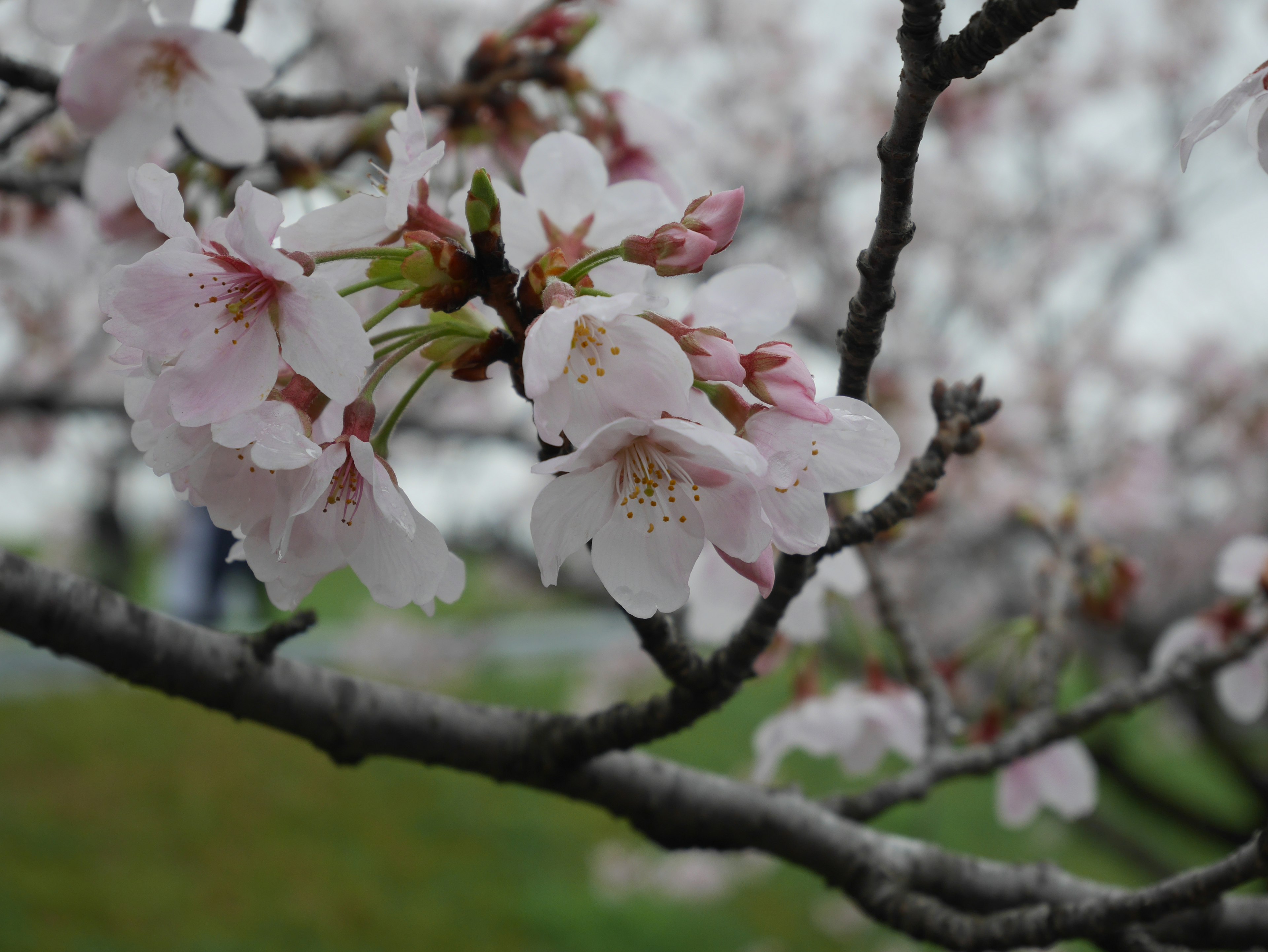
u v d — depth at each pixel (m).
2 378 0.84
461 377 0.20
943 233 1.07
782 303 0.22
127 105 0.28
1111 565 0.39
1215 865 0.21
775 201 0.94
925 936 0.26
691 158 0.89
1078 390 1.01
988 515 0.83
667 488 0.18
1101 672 0.99
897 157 0.18
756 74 1.01
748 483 0.17
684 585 0.19
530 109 0.32
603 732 0.25
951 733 0.32
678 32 0.99
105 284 0.18
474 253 0.19
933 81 0.17
